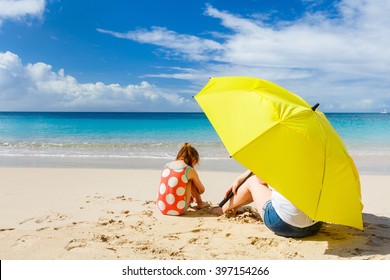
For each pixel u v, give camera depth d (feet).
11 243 13.33
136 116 223.71
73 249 12.91
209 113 13.19
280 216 13.85
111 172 30.40
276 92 13.80
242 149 11.89
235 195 16.65
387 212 18.40
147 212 17.49
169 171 17.24
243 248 13.32
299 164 12.05
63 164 36.60
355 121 149.59
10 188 23.45
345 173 12.69
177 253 12.75
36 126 114.21
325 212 12.28
